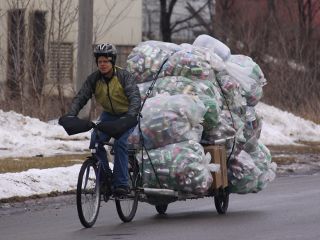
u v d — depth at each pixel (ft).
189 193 115.14
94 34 304.30
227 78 123.95
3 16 284.41
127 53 366.63
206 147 118.52
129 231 102.37
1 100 254.27
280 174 189.57
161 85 119.44
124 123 103.60
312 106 324.39
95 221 106.83
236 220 113.09
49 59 256.11
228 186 124.16
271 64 340.80
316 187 158.30
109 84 106.01
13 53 259.39
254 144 128.47
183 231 102.01
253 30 362.12
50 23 272.31
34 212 123.75
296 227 104.78
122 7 360.48
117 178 106.63
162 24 407.85
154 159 113.09
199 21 416.87
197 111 114.73
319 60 353.31
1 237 99.35
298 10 414.21
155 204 117.80
